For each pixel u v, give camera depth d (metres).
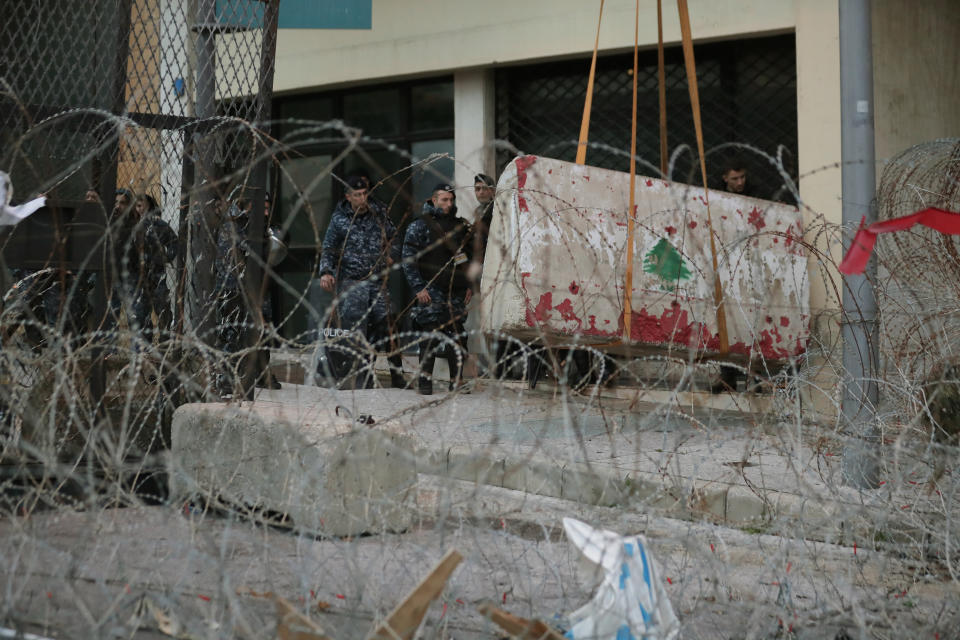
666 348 6.93
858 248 2.75
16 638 2.66
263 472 4.24
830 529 3.40
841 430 4.15
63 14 5.29
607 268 6.77
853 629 2.95
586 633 2.47
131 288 4.75
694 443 5.77
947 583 3.06
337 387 3.28
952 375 4.00
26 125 4.97
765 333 7.42
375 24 10.72
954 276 4.82
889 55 8.41
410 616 2.26
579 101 10.10
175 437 4.72
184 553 3.24
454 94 10.56
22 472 3.05
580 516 3.07
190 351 4.26
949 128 8.93
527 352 3.10
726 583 3.20
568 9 9.71
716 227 7.44
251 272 5.41
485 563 3.25
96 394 4.25
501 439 5.19
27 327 4.27
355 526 4.01
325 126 2.72
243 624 2.56
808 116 8.35
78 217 4.93
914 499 3.35
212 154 5.39
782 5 8.68
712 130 9.44
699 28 9.08
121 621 2.79
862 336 5.09
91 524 3.03
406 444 4.37
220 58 5.76
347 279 8.72
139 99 5.73
